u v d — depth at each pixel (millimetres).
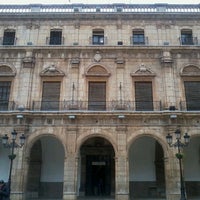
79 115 26031
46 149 30312
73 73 28094
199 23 30141
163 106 27016
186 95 27594
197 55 28750
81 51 28766
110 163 30359
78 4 31047
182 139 25438
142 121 26203
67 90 27578
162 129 26000
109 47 28625
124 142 25625
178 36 29594
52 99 27594
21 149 25469
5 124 26141
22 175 24922
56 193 29031
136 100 27438
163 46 28562
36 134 26016
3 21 30172
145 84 28047
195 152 29938
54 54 28844
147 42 29391
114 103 27016
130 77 28062
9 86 28016
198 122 25969
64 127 26156
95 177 30203
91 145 30750
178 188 24484
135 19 30266
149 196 28594
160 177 29250
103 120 26250
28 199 26375
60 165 29953
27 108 26828
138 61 28609
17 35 29703
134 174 29672
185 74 28016
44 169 29906
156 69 28359
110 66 28406
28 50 28688
